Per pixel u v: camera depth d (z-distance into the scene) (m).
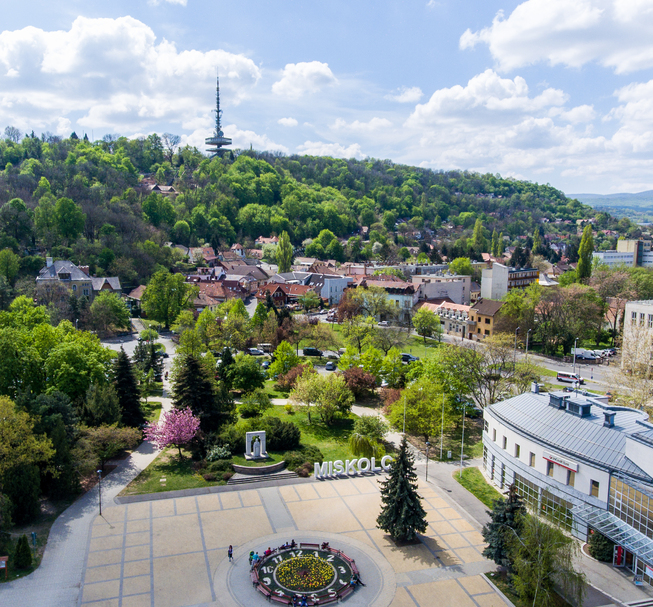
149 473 73.94
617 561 54.06
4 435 59.47
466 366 99.06
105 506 64.88
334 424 96.25
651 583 50.44
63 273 177.00
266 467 75.12
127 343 150.88
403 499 57.53
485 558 55.38
